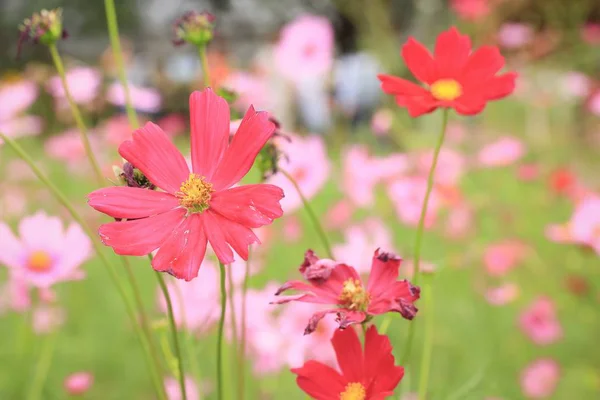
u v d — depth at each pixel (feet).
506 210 4.48
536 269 3.98
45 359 2.63
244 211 1.27
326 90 5.47
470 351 3.43
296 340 2.33
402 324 2.62
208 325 2.09
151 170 1.32
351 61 5.89
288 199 2.42
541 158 5.89
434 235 4.07
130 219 1.33
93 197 1.28
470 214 4.19
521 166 5.00
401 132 4.58
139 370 3.42
